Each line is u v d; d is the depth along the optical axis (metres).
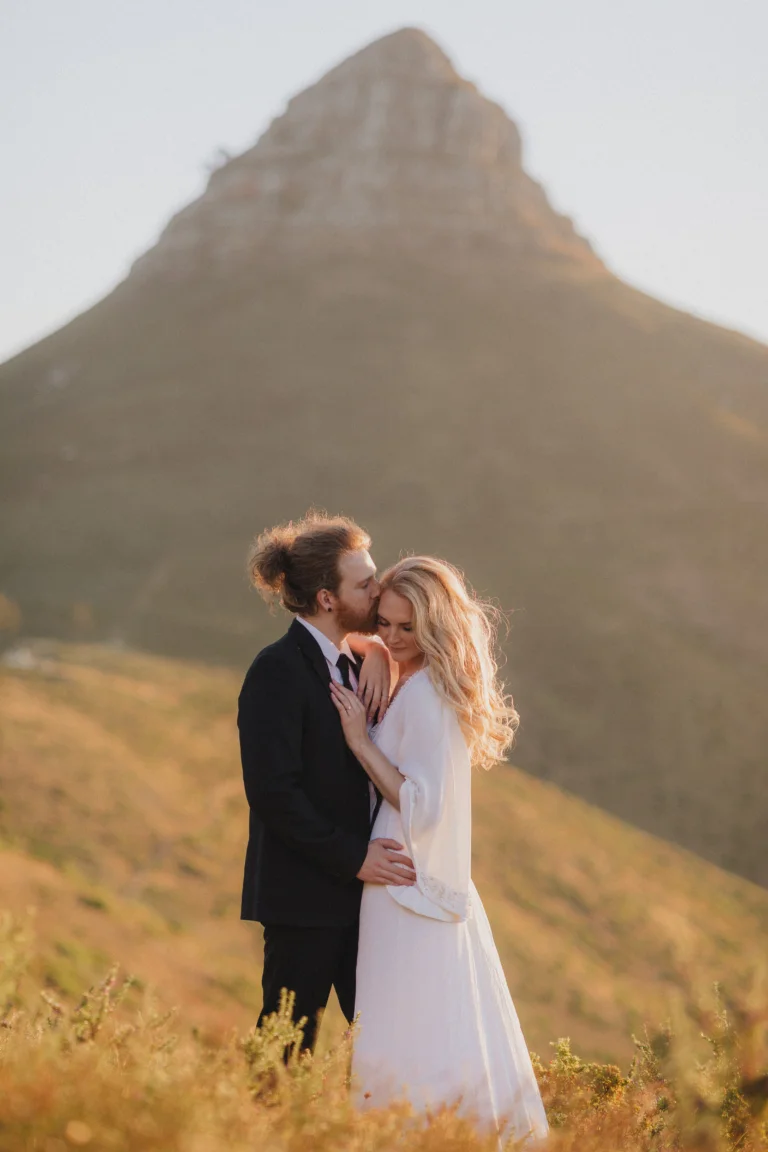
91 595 76.88
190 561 80.88
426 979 4.09
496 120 159.00
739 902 47.69
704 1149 3.31
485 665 4.39
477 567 78.50
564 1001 34.00
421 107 154.25
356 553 4.38
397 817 4.28
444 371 106.19
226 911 33.78
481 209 143.12
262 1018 4.22
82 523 86.31
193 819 39.59
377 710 4.50
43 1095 2.58
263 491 89.81
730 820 58.22
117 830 36.72
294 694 4.20
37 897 28.16
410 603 4.33
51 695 48.25
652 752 62.69
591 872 44.72
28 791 37.09
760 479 90.25
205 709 52.03
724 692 68.06
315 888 4.19
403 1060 4.00
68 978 21.50
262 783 4.10
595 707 65.75
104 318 125.44
